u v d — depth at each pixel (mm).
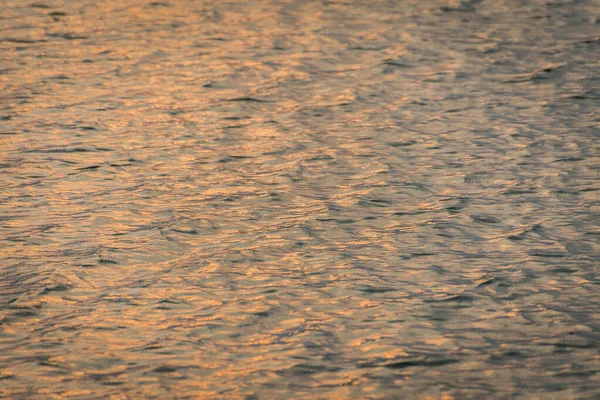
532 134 27469
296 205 22953
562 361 15617
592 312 17328
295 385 15078
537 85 31938
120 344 16516
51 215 22469
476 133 27688
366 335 16672
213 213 22516
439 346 16234
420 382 15094
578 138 27031
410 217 22141
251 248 20516
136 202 23234
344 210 22578
